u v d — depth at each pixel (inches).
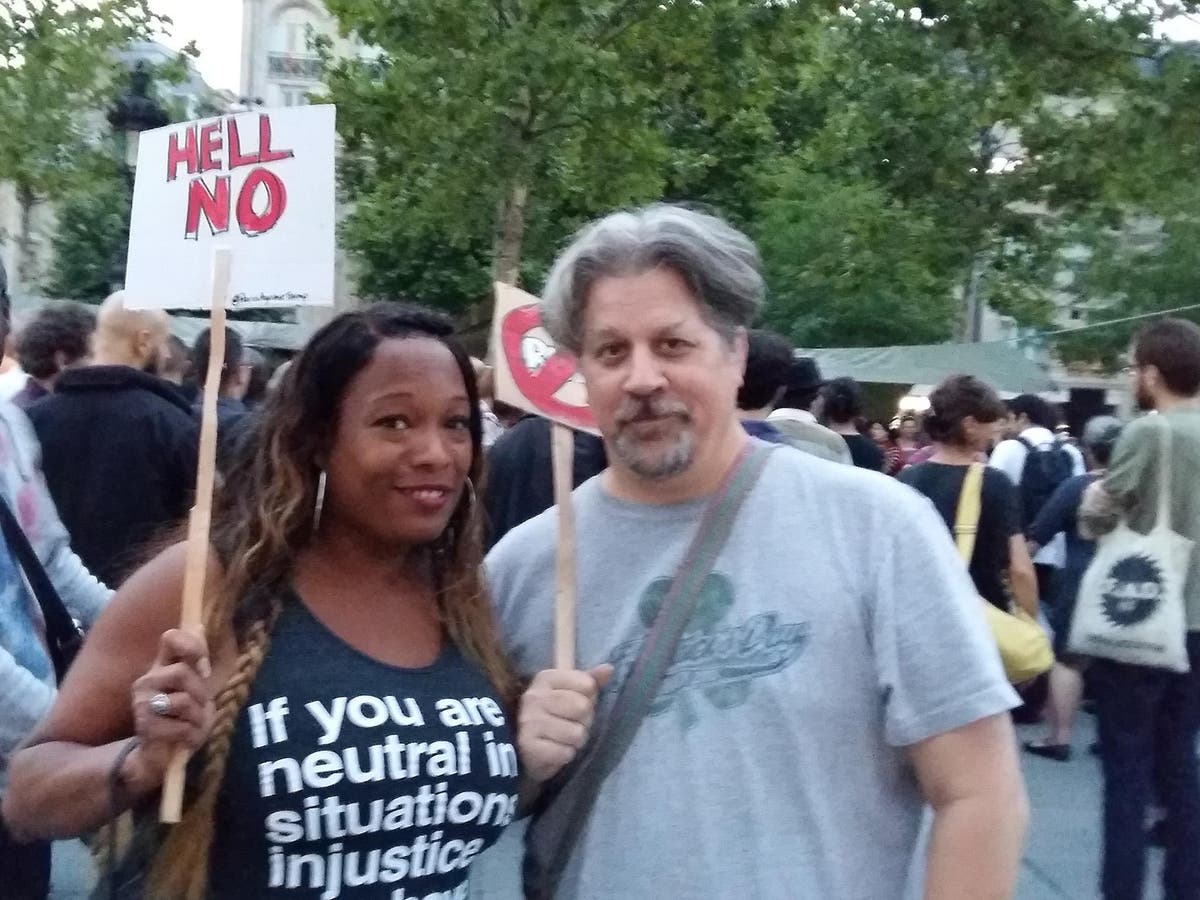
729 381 82.7
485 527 89.1
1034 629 176.4
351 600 82.4
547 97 708.0
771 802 76.4
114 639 76.8
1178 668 161.3
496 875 190.1
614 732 79.9
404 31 711.1
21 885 100.2
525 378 87.8
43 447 176.7
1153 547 163.6
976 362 650.2
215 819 73.9
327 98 742.5
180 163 88.4
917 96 643.5
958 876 73.9
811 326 1202.0
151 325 185.8
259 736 74.4
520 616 88.7
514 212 741.9
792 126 1119.6
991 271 898.1
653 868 77.4
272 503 79.7
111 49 855.7
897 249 717.3
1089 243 1016.2
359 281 1090.7
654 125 864.3
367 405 80.7
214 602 76.8
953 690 75.3
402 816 76.4
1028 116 679.1
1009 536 190.2
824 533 79.7
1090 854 211.5
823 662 77.3
